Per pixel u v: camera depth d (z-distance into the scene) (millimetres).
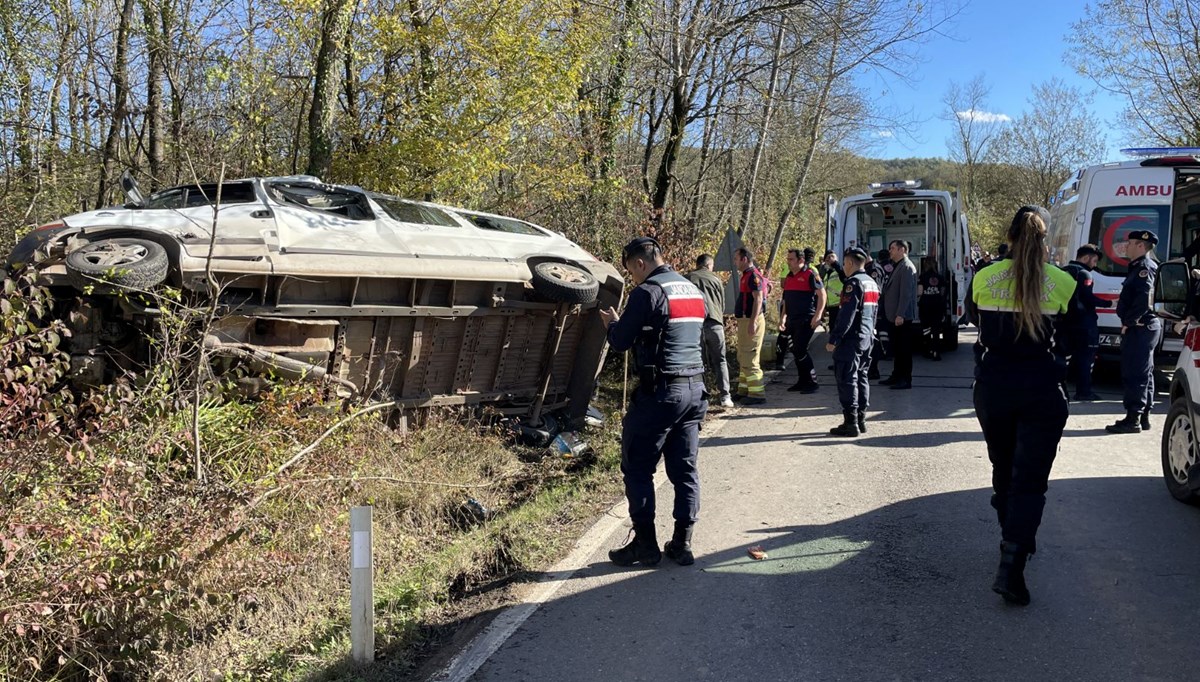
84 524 3678
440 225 7305
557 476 6898
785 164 24859
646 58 14188
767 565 4723
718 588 4426
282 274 5535
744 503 5918
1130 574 4387
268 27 10094
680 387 4570
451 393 7113
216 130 11086
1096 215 10359
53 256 5148
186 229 5488
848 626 3922
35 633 3436
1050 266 3988
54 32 10344
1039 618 3922
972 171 45562
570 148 12352
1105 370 11484
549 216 12391
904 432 8000
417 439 6586
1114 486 6008
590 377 8312
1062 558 4637
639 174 15758
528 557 4965
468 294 6934
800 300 10531
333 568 4656
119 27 11070
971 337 18406
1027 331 3979
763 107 16344
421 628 4141
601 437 8148
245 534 4109
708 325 9477
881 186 15117
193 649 3836
